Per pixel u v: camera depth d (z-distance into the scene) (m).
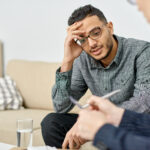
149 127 1.01
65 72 1.59
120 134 0.80
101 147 0.80
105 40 1.49
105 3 2.54
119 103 1.62
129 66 1.57
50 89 2.62
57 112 1.71
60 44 2.84
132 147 0.77
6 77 2.89
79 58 1.73
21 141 1.28
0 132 2.11
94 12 1.51
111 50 1.53
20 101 2.73
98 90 1.68
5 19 3.23
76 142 1.41
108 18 2.53
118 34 2.49
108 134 0.81
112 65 1.58
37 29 3.00
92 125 0.86
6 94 2.69
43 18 2.95
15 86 2.85
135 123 1.03
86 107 1.02
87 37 1.49
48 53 2.94
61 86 1.60
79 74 1.74
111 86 1.62
